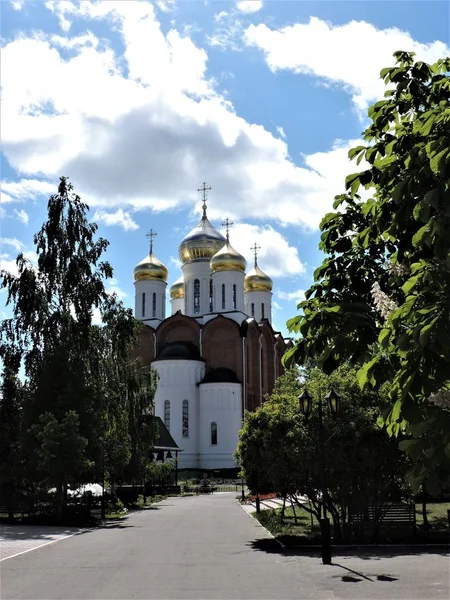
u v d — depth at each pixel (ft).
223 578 43.37
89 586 40.42
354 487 64.49
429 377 18.49
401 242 24.98
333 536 67.51
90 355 111.14
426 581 41.52
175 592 38.29
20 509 95.50
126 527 84.33
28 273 111.14
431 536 66.33
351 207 29.71
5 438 100.83
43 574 45.42
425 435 18.61
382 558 52.80
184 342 250.37
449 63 28.55
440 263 20.11
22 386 105.50
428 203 18.51
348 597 36.50
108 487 137.28
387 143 26.43
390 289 27.61
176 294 306.76
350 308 23.02
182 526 85.05
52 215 115.44
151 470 143.64
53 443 89.35
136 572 46.14
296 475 63.46
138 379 132.98
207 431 232.12
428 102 26.86
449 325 17.81
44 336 108.78
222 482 221.25
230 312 252.62
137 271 271.28
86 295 112.57
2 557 54.80
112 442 110.01
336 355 22.40
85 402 96.63
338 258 29.04
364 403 63.82
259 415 76.69
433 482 18.10
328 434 62.39
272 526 80.38
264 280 294.25
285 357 24.49
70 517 93.04
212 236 276.00
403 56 28.60
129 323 123.03
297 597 36.60
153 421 138.00
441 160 18.56
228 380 234.99
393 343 21.38
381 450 61.41
